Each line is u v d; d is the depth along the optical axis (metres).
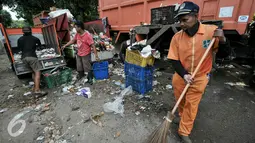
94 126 2.32
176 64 1.78
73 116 2.57
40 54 4.33
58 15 5.07
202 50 1.61
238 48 3.89
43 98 3.24
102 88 3.54
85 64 3.69
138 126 2.29
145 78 3.07
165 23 3.95
